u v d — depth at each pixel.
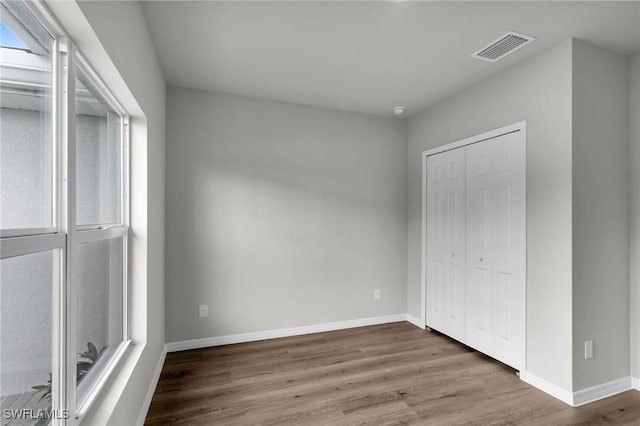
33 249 0.87
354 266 3.63
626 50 2.32
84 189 1.33
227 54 2.43
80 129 1.29
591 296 2.20
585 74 2.21
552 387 2.23
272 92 3.13
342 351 2.96
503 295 2.63
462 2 1.83
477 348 2.89
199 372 2.54
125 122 1.94
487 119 2.81
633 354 2.33
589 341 2.18
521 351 2.46
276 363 2.71
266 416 1.99
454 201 3.18
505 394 2.25
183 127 3.00
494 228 2.73
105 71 1.36
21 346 0.85
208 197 3.07
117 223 1.86
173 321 2.95
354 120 3.65
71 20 1.00
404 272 3.85
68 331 1.06
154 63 2.30
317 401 2.15
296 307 3.39
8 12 0.83
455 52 2.39
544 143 2.32
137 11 1.74
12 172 0.83
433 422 1.94
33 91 0.93
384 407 2.09
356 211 3.65
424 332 3.47
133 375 1.63
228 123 3.15
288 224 3.36
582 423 1.93
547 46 2.28
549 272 2.27
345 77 2.81
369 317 3.70
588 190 2.20
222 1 1.82
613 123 2.31
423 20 2.01
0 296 0.76
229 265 3.14
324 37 2.21
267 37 2.21
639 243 2.30
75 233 1.12
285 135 3.36
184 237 2.99
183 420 1.94
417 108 3.55
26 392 0.88
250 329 3.21
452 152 3.21
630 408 2.09
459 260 3.11
